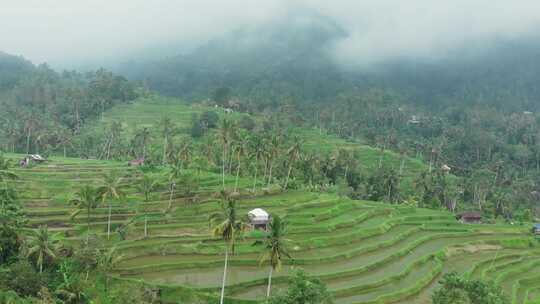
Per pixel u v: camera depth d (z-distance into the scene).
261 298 66.38
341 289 72.44
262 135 150.38
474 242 108.88
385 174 162.25
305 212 106.50
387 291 75.06
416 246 101.50
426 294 77.06
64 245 72.69
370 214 116.94
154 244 81.31
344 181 156.12
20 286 57.31
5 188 87.38
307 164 151.75
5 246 66.44
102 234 83.94
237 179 119.38
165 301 64.38
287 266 79.94
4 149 165.88
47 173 115.25
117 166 129.75
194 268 75.88
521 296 84.00
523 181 183.00
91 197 81.38
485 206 153.00
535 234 121.25
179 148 134.38
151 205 99.50
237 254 81.44
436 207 149.50
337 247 92.06
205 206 101.00
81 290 59.31
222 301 61.88
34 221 86.44
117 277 68.50
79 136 191.88
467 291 50.66
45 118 196.38
